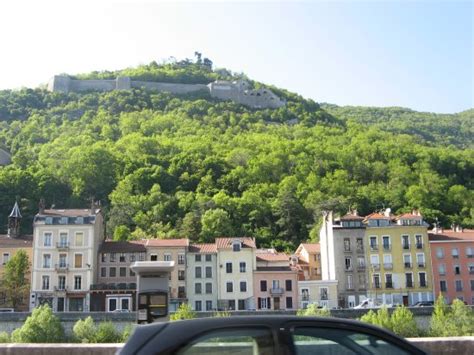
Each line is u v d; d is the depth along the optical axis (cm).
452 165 14712
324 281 7862
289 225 11825
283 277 7912
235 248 8044
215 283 8006
